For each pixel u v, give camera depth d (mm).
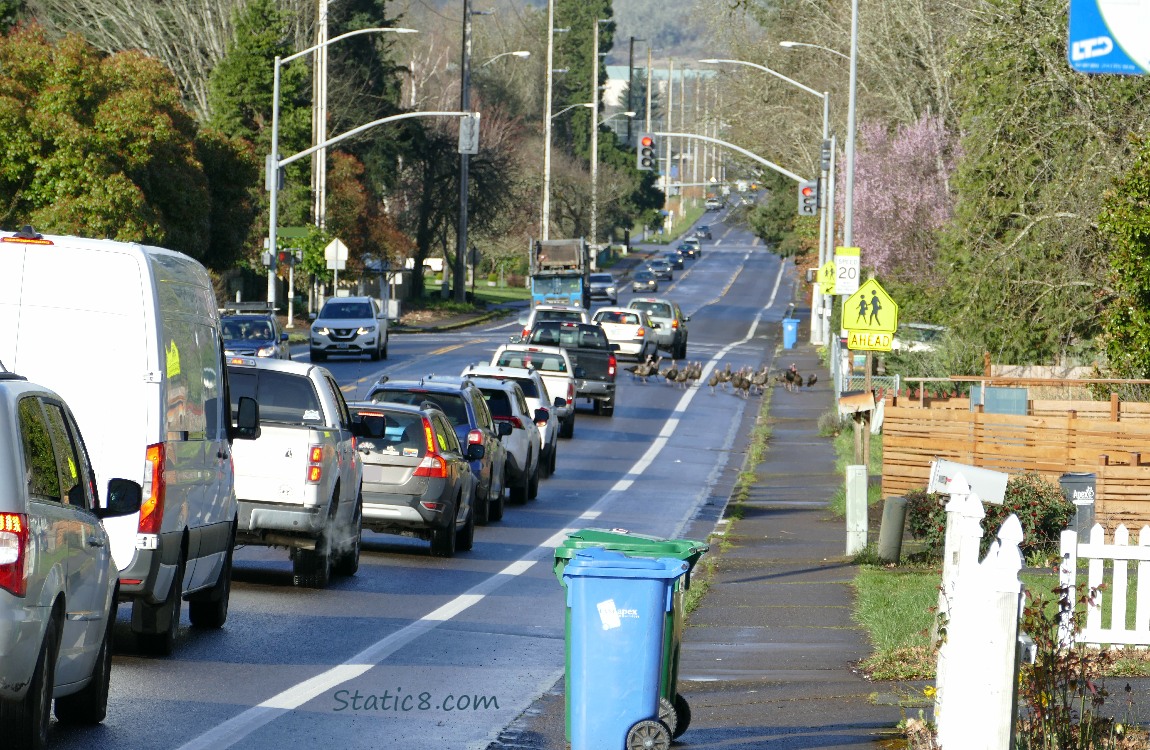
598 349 139250
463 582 56219
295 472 51000
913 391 105688
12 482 25938
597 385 135125
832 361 166750
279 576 55500
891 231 160625
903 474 81875
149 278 37500
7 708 26172
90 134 151500
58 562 27547
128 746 29406
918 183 162500
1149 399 89500
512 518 79500
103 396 37125
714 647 42938
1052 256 103312
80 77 154000
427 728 32000
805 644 43375
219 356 43469
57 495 28453
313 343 169875
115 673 36531
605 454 112250
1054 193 101000
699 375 163375
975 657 24672
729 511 81438
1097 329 104750
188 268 41188
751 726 32156
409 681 37062
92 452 36906
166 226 163250
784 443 117312
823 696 35656
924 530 63438
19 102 150125
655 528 76312
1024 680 28344
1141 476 63812
